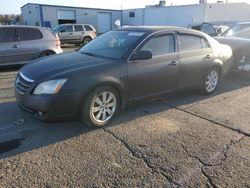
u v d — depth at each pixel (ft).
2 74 26.03
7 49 26.45
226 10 92.12
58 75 12.27
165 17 103.14
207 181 9.48
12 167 10.07
